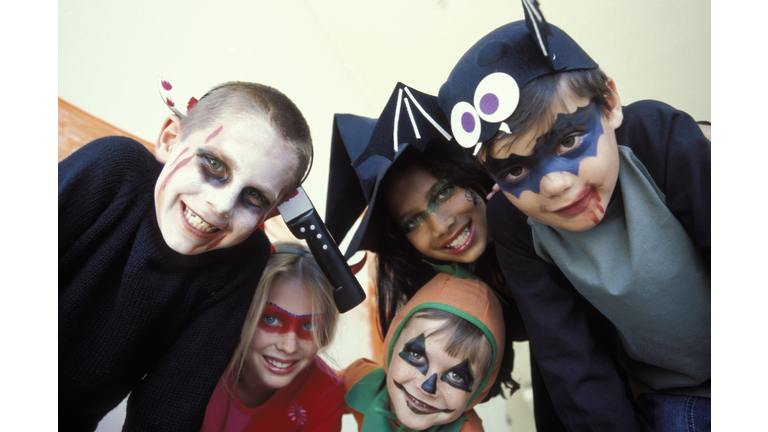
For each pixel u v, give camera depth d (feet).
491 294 4.07
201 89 4.36
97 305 3.09
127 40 4.10
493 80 2.74
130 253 3.09
